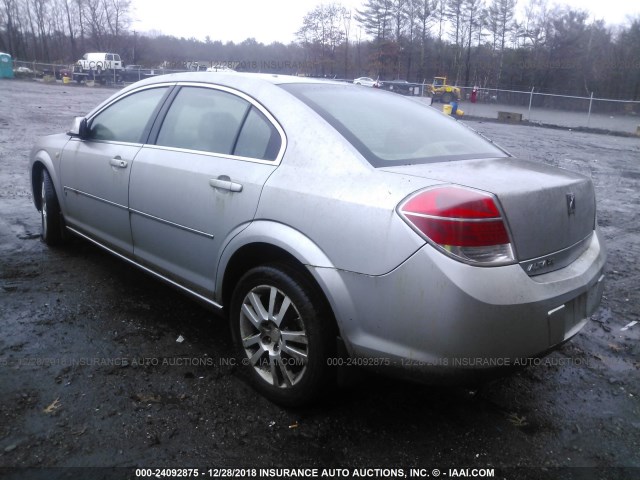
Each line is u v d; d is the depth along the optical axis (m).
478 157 3.12
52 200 4.96
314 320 2.63
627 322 4.21
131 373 3.11
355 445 2.61
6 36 79.62
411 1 75.25
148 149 3.72
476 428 2.78
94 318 3.76
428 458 2.54
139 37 81.88
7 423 2.61
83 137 4.40
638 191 10.32
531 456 2.59
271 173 2.88
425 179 2.48
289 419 2.78
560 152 16.75
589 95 57.31
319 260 2.56
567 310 2.59
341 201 2.54
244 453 2.52
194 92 3.64
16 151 10.84
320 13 81.12
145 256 3.78
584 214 2.88
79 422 2.65
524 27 68.62
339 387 2.77
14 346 3.32
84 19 79.38
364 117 3.13
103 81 46.84
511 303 2.27
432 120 3.54
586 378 3.35
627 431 2.82
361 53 82.31
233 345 3.42
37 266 4.66
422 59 75.62
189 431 2.64
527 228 2.42
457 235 2.24
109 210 4.07
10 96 26.12
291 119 2.96
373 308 2.42
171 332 3.64
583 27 63.38
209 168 3.20
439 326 2.26
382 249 2.37
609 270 5.41
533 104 32.94
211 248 3.17
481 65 70.44
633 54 57.59
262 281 2.86
